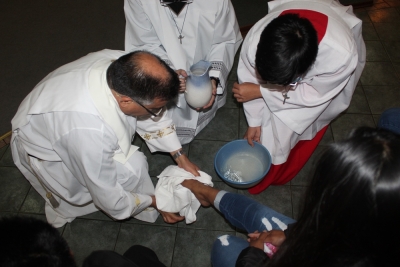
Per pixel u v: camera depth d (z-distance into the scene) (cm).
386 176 61
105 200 144
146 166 164
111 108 132
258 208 137
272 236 116
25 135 146
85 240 182
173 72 125
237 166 183
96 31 292
